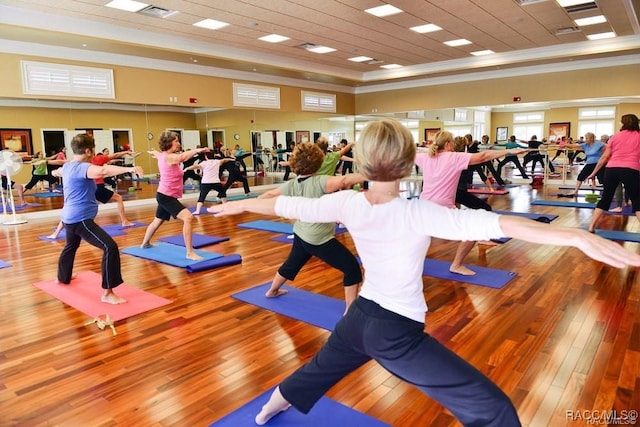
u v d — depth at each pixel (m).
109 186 8.41
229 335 2.62
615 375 2.07
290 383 1.38
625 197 6.91
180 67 9.30
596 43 8.94
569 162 12.43
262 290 3.38
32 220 6.96
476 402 1.08
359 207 1.18
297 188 2.46
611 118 14.47
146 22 7.00
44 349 2.47
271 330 2.68
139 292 3.39
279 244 5.00
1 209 7.38
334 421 1.75
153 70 8.86
